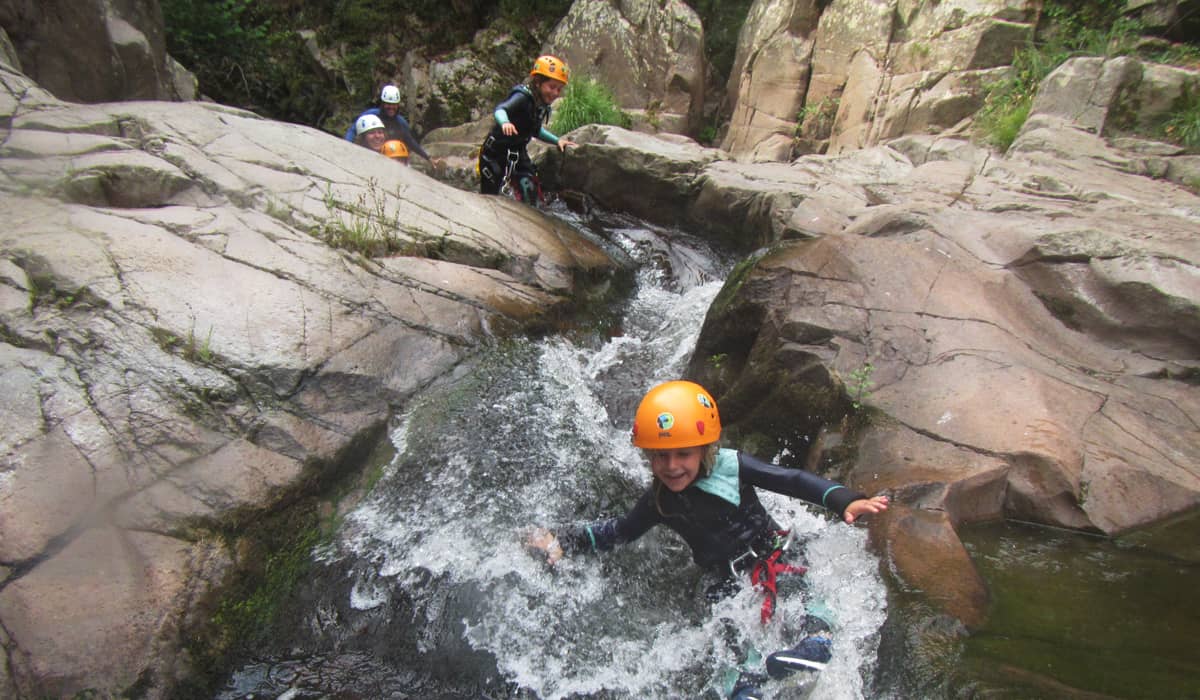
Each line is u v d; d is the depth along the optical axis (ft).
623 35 39.34
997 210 19.03
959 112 30.09
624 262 23.61
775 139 35.65
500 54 42.27
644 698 9.09
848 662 8.70
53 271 12.89
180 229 15.33
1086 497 10.98
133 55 27.20
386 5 43.62
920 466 11.48
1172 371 13.29
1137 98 25.08
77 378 11.28
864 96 33.12
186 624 9.26
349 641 9.96
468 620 10.21
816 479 9.75
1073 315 14.40
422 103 41.60
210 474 10.85
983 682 8.05
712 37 42.55
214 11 41.88
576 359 17.08
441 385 14.34
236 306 13.71
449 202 20.94
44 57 24.36
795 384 13.62
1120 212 18.04
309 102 44.14
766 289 14.94
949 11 31.37
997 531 10.91
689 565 11.17
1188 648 8.45
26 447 10.12
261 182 18.03
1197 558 10.12
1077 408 12.22
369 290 15.66
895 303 14.24
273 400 12.36
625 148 27.94
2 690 7.91
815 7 36.58
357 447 12.51
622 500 12.84
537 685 9.33
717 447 10.21
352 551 11.07
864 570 9.96
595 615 10.32
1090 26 30.01
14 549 9.07
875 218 18.02
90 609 8.84
